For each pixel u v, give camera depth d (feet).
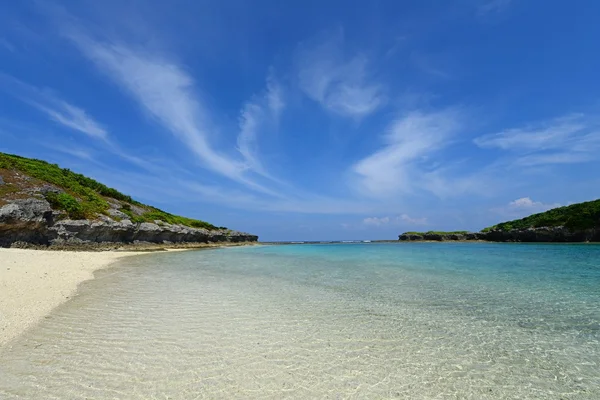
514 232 224.12
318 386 19.35
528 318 33.83
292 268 78.48
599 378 20.93
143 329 28.76
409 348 25.57
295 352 24.34
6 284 42.42
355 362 22.82
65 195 121.70
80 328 28.58
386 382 20.04
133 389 18.48
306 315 34.32
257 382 19.63
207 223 238.68
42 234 102.68
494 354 24.58
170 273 65.82
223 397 17.88
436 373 21.39
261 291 47.14
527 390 19.38
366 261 98.78
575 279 58.95
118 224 127.95
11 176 115.24
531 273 67.31
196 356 23.21
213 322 31.27
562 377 21.07
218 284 52.80
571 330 30.09
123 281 53.67
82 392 18.03
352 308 37.45
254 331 28.89
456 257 111.34
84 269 65.41
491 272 69.26
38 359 22.06
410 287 51.06
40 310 33.14
